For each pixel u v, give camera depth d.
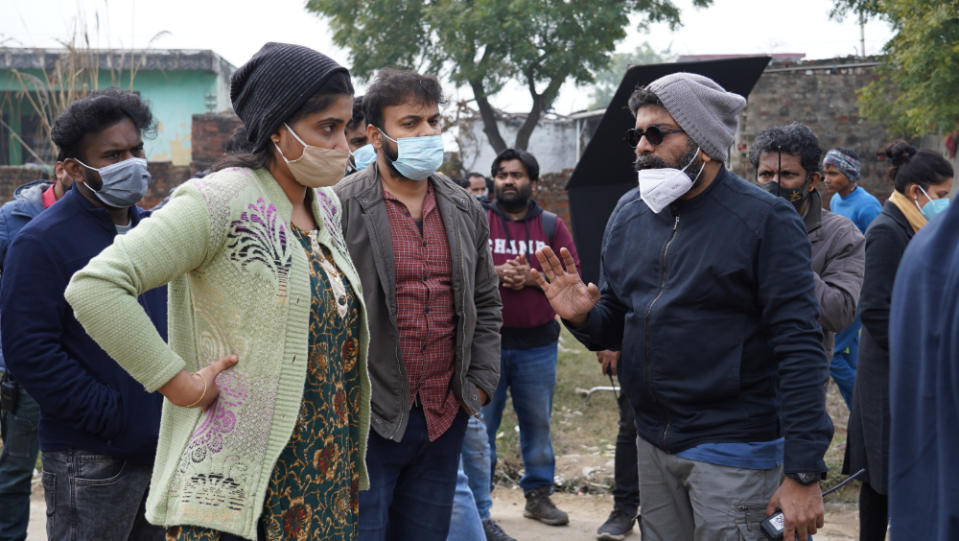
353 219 3.14
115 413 2.82
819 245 3.97
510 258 5.23
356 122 4.20
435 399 3.18
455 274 3.21
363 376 2.49
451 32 21.61
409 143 3.15
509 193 5.25
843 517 5.05
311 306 2.25
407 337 3.11
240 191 2.19
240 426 2.13
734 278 2.76
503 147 23.05
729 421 2.78
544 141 26.33
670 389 2.85
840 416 6.93
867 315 3.50
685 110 2.79
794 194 3.90
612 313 3.20
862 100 17.72
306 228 2.37
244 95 2.29
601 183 5.16
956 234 1.37
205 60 23.42
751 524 2.75
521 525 5.10
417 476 3.19
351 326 2.45
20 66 21.03
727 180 2.87
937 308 1.35
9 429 3.77
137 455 2.89
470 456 4.52
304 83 2.20
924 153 3.59
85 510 2.91
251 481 2.12
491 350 3.40
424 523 3.18
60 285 2.83
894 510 1.42
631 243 3.03
